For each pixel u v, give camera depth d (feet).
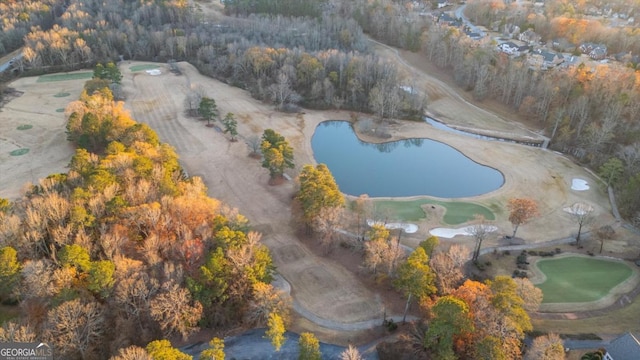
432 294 209.56
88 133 339.77
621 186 335.47
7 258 179.63
